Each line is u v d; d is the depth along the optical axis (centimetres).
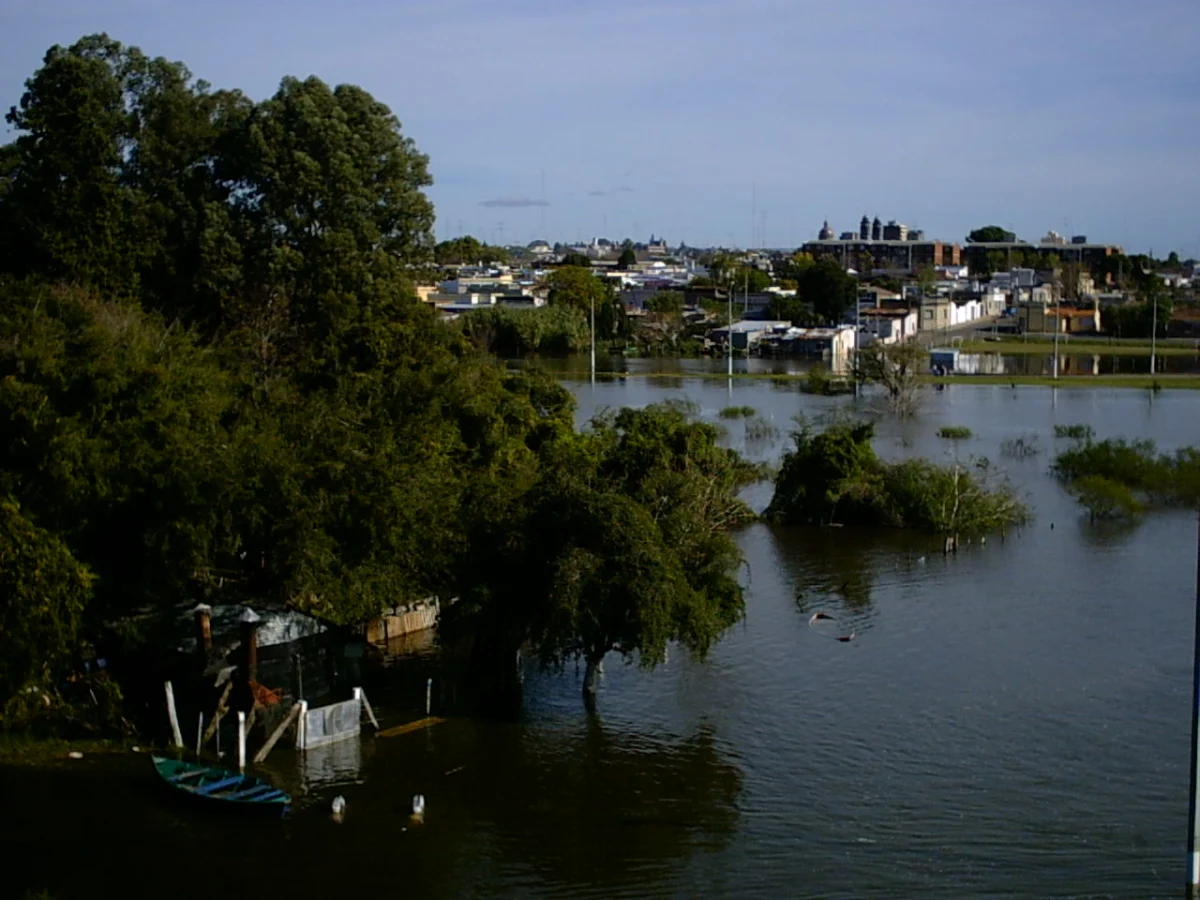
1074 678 4894
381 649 5197
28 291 5731
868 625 5612
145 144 7538
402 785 3938
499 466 5869
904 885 3341
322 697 4588
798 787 3947
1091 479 8050
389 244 8294
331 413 5281
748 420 11738
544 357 19200
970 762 4119
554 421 7069
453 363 6562
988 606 5888
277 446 4647
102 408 4566
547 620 4181
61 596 3919
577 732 4369
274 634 4556
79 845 3519
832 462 7650
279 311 7494
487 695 4644
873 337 19488
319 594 4534
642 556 4181
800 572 6544
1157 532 7344
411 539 4584
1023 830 3641
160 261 7425
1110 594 6056
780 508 7794
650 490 5612
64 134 7000
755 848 3556
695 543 4681
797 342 19512
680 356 19650
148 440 4506
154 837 3575
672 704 4650
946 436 11050
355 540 4584
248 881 3369
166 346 5719
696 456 7488
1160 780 3962
